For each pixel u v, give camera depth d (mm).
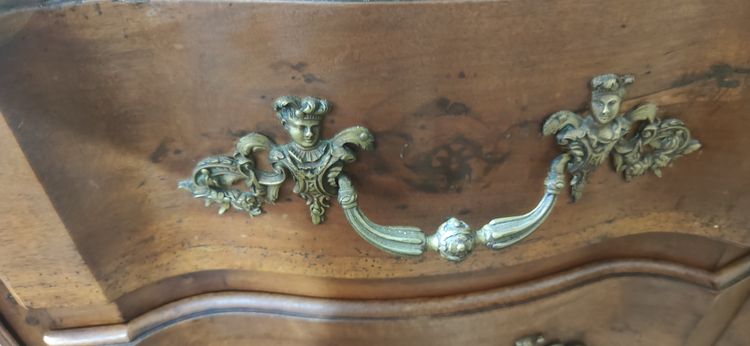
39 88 251
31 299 325
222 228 327
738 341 432
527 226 291
